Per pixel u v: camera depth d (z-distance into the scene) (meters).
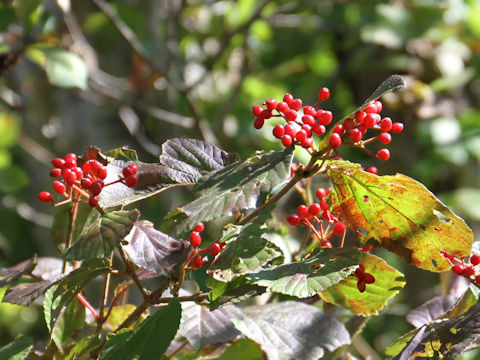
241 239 0.88
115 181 0.89
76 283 0.90
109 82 2.04
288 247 1.06
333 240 0.97
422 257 0.91
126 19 2.10
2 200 2.28
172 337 0.87
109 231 0.86
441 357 0.89
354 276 0.92
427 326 0.92
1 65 1.51
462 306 0.95
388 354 0.94
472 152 2.10
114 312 0.99
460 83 2.12
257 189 0.88
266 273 0.88
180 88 1.82
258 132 2.20
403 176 0.87
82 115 2.18
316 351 0.92
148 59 1.81
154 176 0.92
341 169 0.89
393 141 2.25
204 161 0.93
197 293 0.90
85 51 1.97
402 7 2.28
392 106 2.18
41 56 1.61
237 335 0.93
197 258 0.89
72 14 2.05
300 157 1.54
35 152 2.17
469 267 0.90
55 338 0.94
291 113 0.89
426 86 2.23
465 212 1.93
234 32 1.87
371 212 0.90
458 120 2.14
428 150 2.20
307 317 0.94
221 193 0.88
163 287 0.91
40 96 2.12
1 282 0.95
